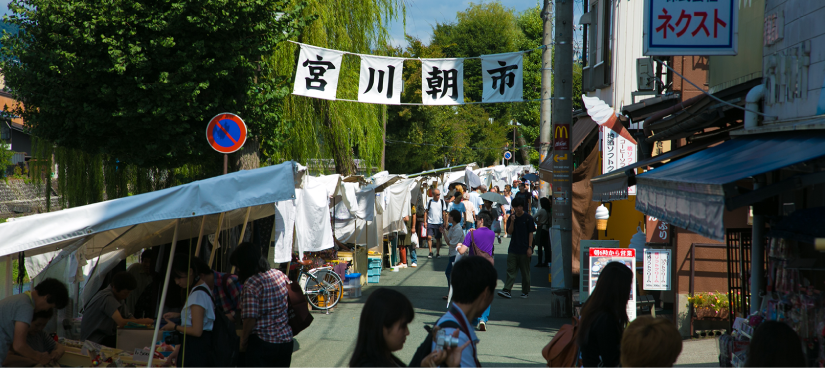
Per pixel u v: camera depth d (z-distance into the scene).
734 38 5.96
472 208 17.70
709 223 3.44
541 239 17.61
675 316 8.85
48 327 6.31
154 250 8.15
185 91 8.88
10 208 23.91
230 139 8.98
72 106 8.95
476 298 2.97
